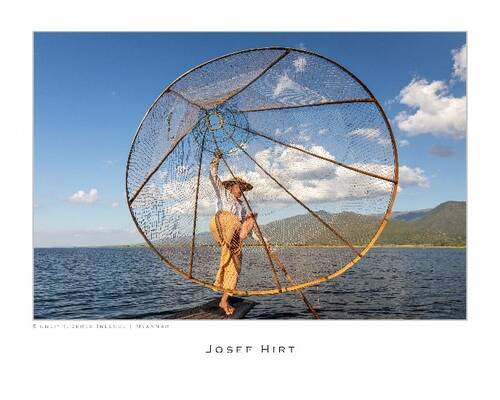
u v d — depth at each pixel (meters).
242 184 6.16
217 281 6.20
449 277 18.80
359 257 5.60
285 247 6.06
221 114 5.93
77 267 29.42
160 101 5.38
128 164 5.40
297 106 5.67
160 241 5.82
